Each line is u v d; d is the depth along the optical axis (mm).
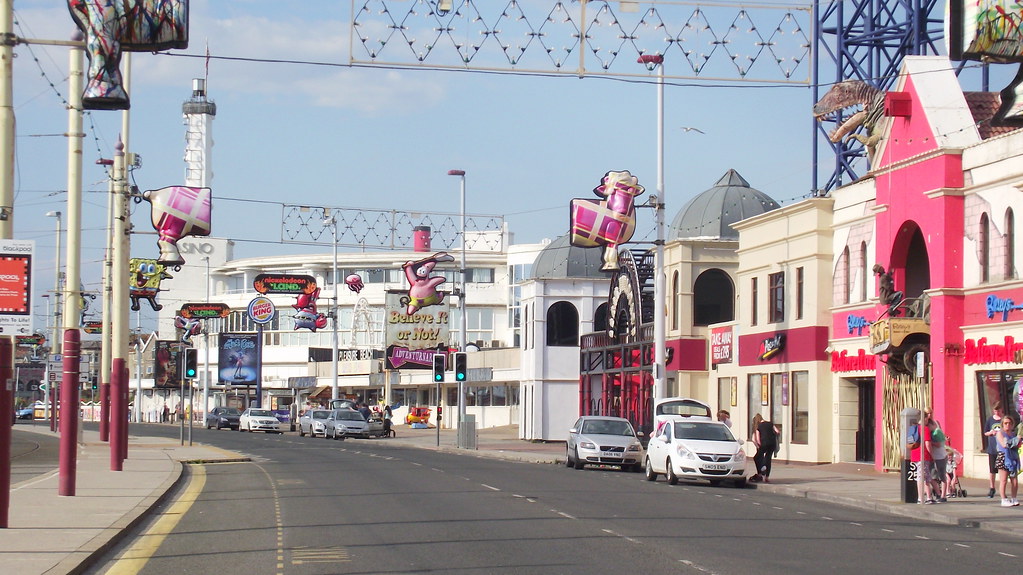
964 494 25234
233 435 66688
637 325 51062
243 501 23609
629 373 52781
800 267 39375
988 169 29828
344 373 92562
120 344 33219
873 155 36469
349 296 101750
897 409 33500
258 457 41469
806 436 38625
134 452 42062
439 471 33656
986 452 29438
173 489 26703
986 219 29938
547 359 62062
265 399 106188
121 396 34188
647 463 32500
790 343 39688
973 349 29938
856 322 36062
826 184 40906
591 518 20141
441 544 16359
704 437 31062
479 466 37000
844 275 37312
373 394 96750
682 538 17297
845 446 37125
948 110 31953
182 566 14523
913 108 32781
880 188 34438
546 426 61562
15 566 13727
